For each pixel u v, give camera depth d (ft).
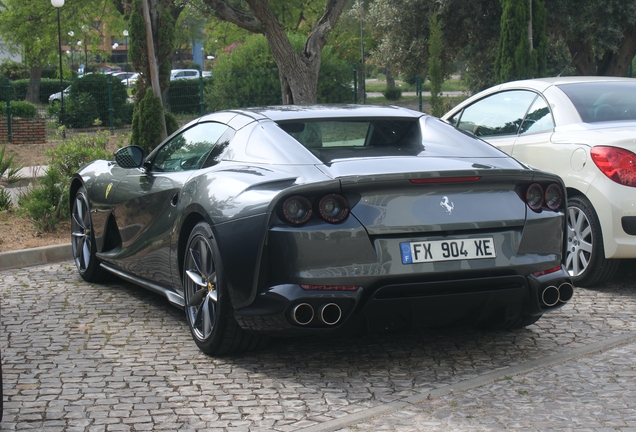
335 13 54.29
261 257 12.71
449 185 13.04
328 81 84.94
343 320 12.67
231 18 51.93
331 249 12.44
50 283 21.11
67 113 81.00
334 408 11.82
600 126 19.98
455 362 14.12
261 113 15.72
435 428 10.93
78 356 14.53
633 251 18.62
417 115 16.17
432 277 12.82
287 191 12.51
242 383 13.00
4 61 176.86
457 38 72.28
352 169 12.98
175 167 17.02
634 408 11.63
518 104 22.68
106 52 197.06
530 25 50.47
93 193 20.22
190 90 85.56
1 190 30.58
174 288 16.34
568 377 13.09
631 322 16.65
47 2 146.10
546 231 13.78
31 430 10.99
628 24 68.54
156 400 12.20
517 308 14.01
